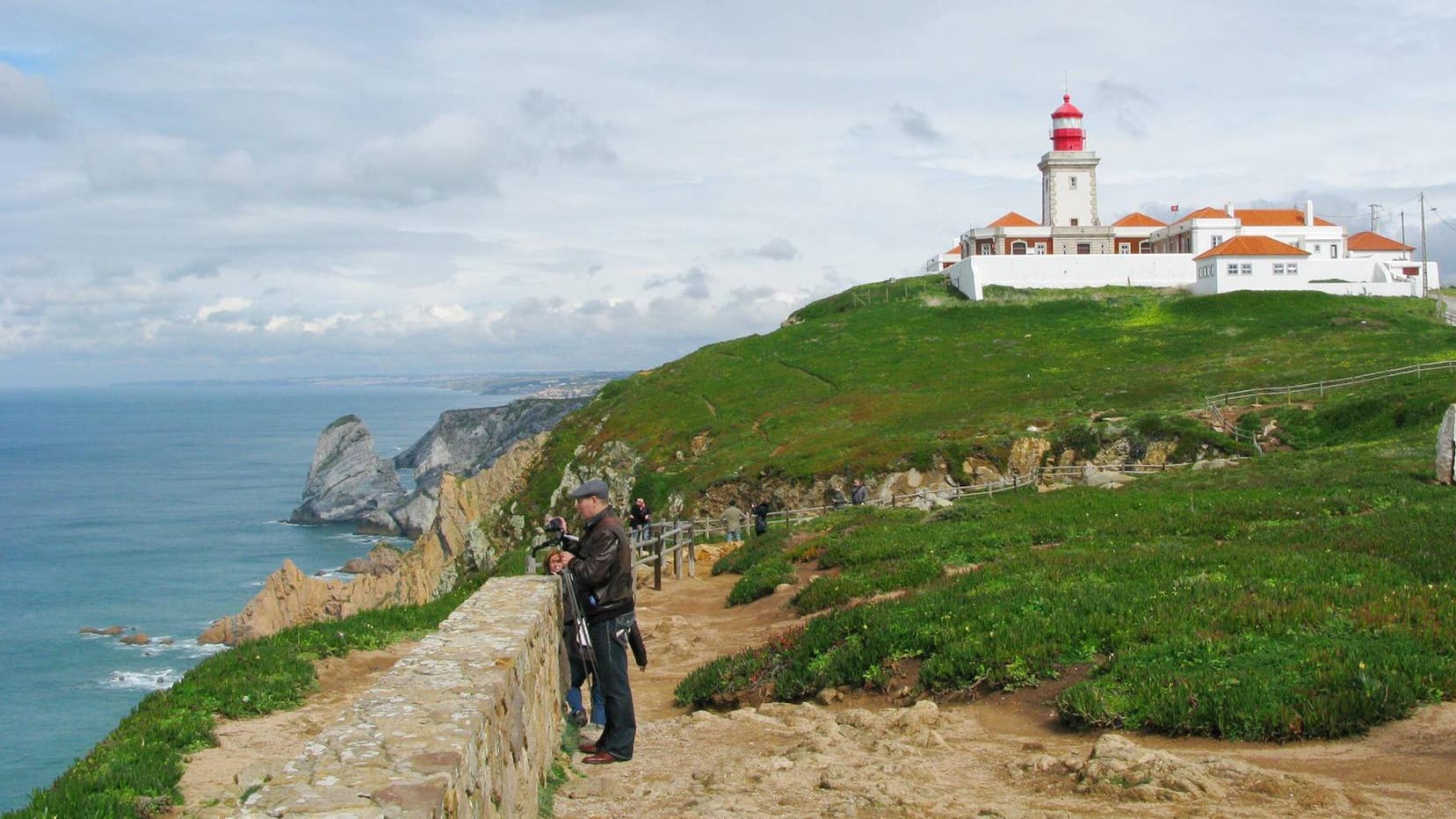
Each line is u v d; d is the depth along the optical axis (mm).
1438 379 56906
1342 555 16734
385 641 17250
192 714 12711
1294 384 63625
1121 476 41344
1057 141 125000
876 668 13039
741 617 21078
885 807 8234
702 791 9102
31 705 52750
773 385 88875
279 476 189500
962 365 86500
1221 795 8047
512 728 7516
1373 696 9680
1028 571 17188
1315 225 116438
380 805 4871
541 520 76875
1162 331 91125
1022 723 11008
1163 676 10844
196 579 90688
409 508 123125
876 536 26406
